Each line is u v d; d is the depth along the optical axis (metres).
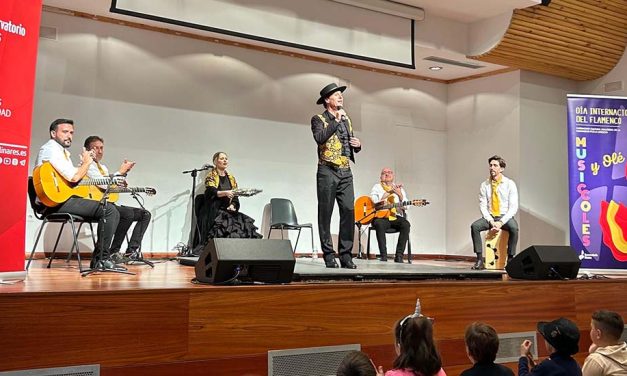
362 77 8.98
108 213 4.68
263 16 6.86
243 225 7.04
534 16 7.73
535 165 8.75
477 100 9.27
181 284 3.58
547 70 8.70
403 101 9.33
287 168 8.31
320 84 8.64
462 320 4.33
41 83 6.81
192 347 3.28
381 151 9.08
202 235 7.16
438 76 9.48
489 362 2.92
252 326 3.47
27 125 3.50
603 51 8.48
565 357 3.22
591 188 6.64
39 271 4.65
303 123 8.48
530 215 8.65
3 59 3.38
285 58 8.37
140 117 7.36
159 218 7.42
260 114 8.15
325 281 4.07
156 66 7.48
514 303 4.62
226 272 3.55
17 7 3.46
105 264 4.62
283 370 3.55
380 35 7.61
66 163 4.56
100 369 3.01
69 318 2.96
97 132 7.09
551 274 5.04
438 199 9.59
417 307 2.99
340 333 3.78
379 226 7.59
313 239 8.16
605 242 6.59
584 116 6.71
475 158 9.25
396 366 2.59
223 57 7.93
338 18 7.32
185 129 7.63
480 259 7.41
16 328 2.83
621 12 8.16
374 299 3.94
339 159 5.02
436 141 9.61
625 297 5.24
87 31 7.10
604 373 3.11
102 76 7.15
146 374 3.13
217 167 7.35
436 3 7.67
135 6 6.14
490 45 8.02
